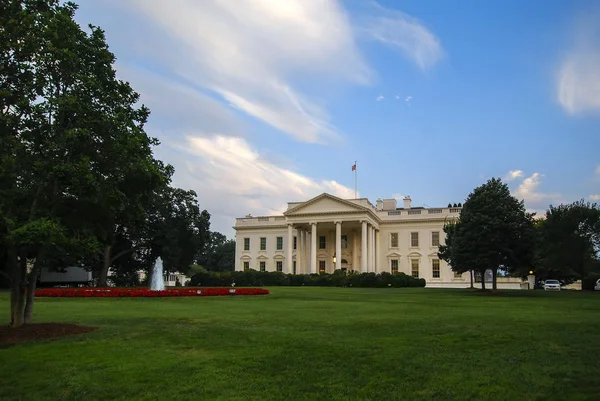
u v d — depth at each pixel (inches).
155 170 584.7
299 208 2876.5
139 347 456.8
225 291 1350.9
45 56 517.0
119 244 2244.1
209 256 5157.5
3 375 360.2
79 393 317.1
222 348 449.1
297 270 2970.0
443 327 576.1
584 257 2094.0
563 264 2089.1
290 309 851.4
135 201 612.1
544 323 615.2
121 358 410.3
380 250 3063.5
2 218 462.9
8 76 518.3
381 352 422.9
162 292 1275.8
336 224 2770.7
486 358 399.2
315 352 424.5
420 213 3019.2
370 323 618.5
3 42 501.4
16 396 313.4
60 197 535.8
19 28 506.9
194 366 379.6
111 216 583.5
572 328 564.4
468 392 308.7
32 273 564.1
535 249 1518.2
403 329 559.8
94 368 377.1
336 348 440.5
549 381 331.6
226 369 369.7
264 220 3297.2
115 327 589.9
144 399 303.6
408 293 1552.7
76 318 697.6
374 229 3011.8
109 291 1266.0
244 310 831.7
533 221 1567.4
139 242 2269.9
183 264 2436.0
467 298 1242.0
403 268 2989.7
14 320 553.0
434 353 418.3
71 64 531.5
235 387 324.2
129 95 600.4
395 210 3085.6
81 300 1128.8
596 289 2271.2
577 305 966.4
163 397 305.9
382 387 321.1
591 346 448.8
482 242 1517.0
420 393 307.6
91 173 517.0
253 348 446.3
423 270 2950.3
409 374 350.6
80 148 533.6
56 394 316.5
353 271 2581.2
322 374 353.4
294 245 3181.6
